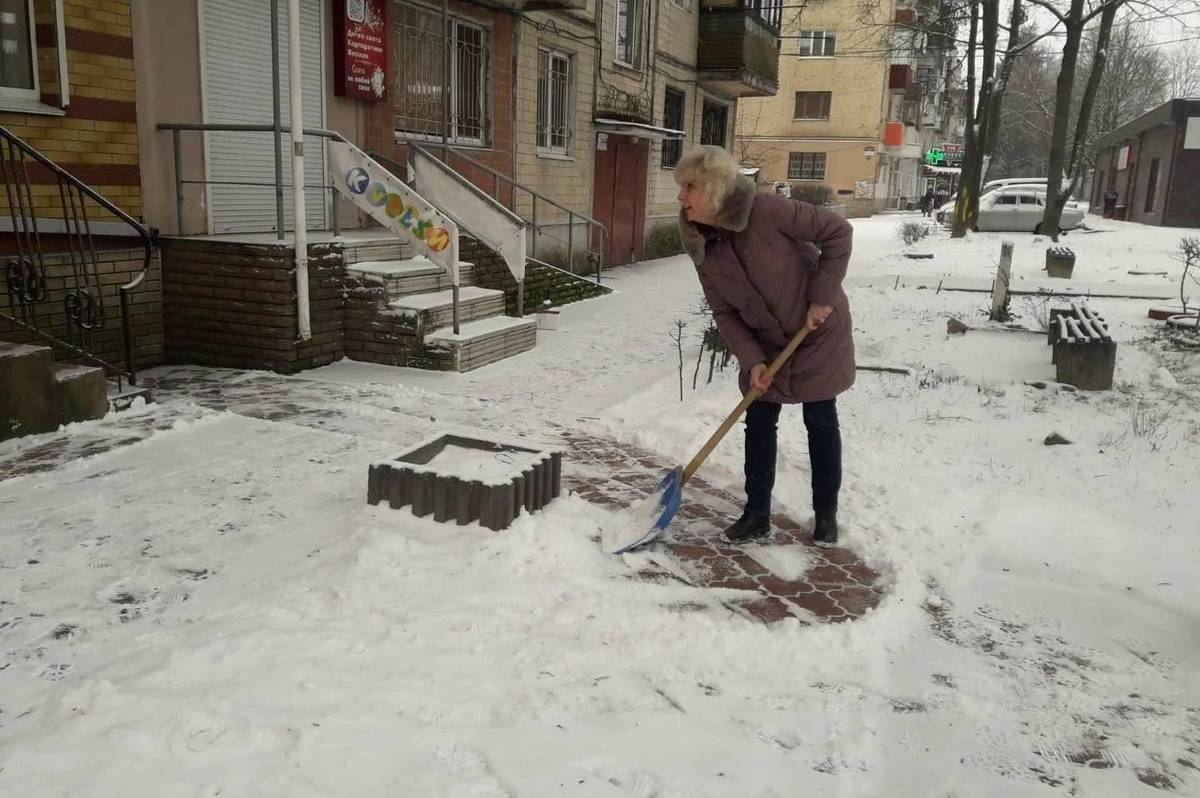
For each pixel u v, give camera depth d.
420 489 3.88
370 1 9.12
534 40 12.62
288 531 3.87
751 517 4.07
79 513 3.99
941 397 6.71
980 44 23.27
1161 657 3.15
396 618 3.11
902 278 14.54
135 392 5.64
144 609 3.15
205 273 6.84
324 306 7.09
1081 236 23.30
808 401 3.89
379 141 9.61
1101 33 22.33
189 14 7.12
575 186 14.52
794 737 2.60
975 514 4.29
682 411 6.06
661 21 16.91
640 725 2.60
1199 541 4.08
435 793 2.24
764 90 21.02
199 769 2.27
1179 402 6.64
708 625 3.20
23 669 2.74
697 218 3.55
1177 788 2.46
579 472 4.90
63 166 6.27
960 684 2.94
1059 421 6.08
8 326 5.72
